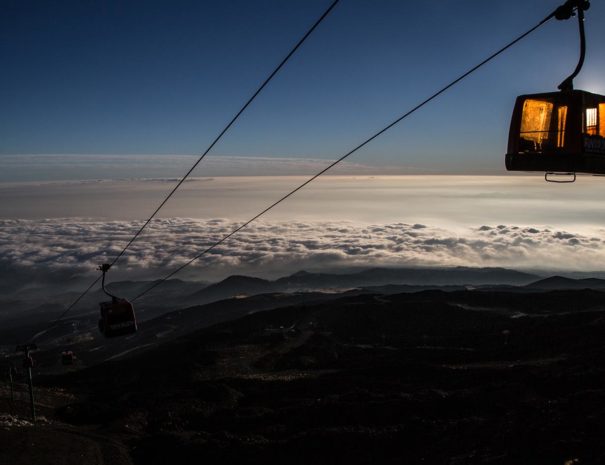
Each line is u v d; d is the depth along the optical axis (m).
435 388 62.19
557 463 32.97
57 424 56.06
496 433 39.88
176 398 65.31
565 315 95.75
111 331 24.91
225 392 66.56
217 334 108.25
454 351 84.25
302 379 71.44
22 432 42.56
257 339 103.88
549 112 10.98
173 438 47.12
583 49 9.41
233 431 51.31
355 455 41.91
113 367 96.12
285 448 43.78
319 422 50.28
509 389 53.53
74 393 82.06
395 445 42.69
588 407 40.66
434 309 114.38
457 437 41.34
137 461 42.97
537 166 11.11
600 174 10.74
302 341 102.25
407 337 102.06
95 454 40.28
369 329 109.38
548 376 56.47
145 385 82.31
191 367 87.62
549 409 42.09
